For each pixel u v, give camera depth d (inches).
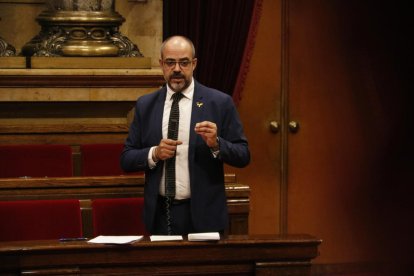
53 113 702.5
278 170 819.4
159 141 473.1
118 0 763.4
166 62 466.0
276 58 808.9
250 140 811.4
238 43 756.6
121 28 764.6
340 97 822.5
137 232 515.8
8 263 380.8
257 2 778.2
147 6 767.7
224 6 748.0
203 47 749.9
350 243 833.5
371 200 833.5
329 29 815.1
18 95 683.4
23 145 626.8
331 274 830.5
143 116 481.1
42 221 497.7
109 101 699.4
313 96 817.5
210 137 446.0
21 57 693.3
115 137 687.7
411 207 837.2
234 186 542.3
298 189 823.7
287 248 399.5
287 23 808.3
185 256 392.5
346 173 828.6
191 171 463.8
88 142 683.4
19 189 526.0
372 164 832.3
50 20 703.7
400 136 832.3
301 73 814.5
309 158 823.1
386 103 828.6
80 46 698.2
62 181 530.3
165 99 478.6
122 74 692.7
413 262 836.6
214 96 474.6
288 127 816.9
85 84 690.2
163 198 468.1
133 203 517.0
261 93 809.5
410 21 824.9
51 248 382.6
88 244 388.2
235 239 401.1
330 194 828.0
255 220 817.5
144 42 768.9
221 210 466.9
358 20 818.8
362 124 827.4
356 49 820.6
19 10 754.2
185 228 466.6
